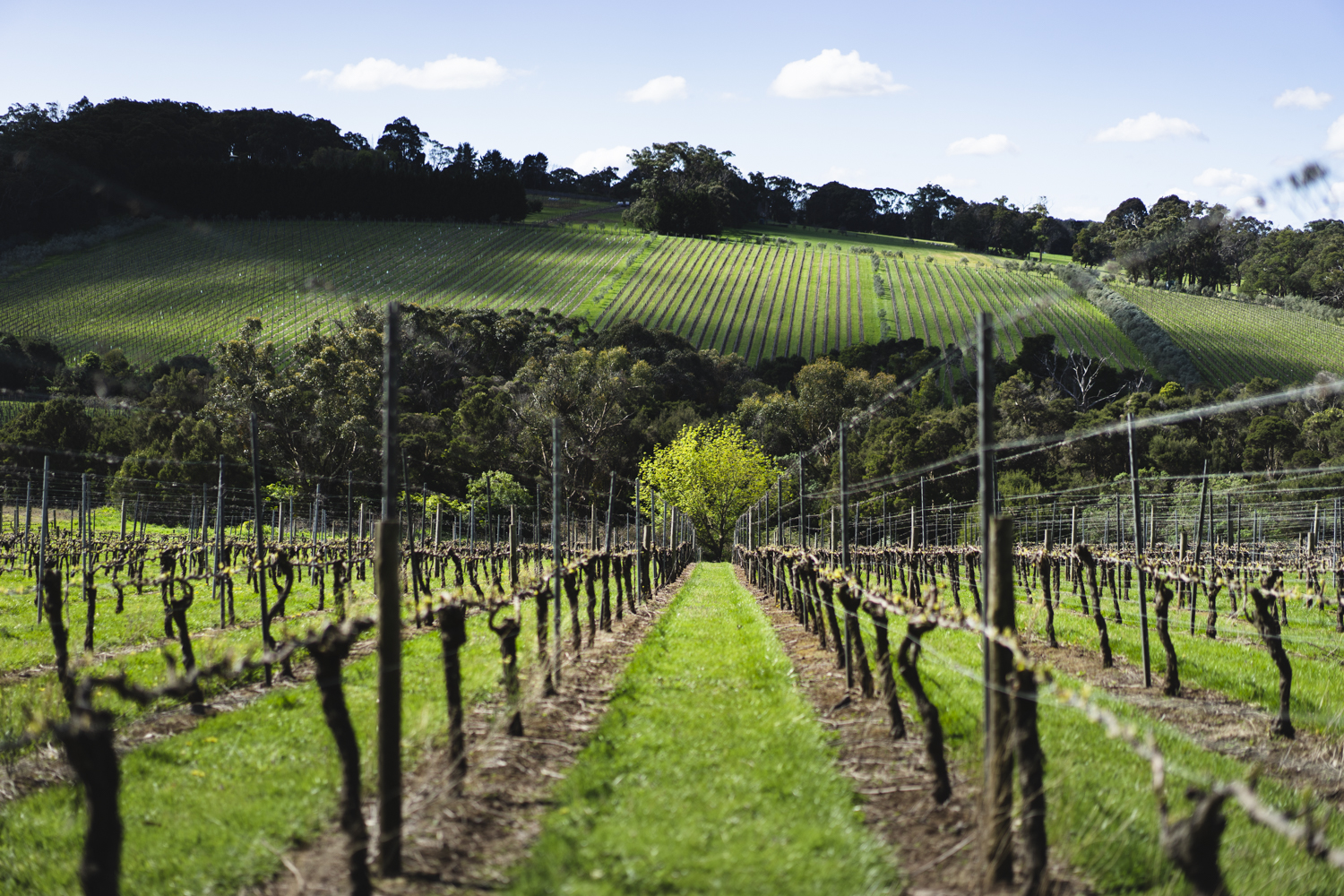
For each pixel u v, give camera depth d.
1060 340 64.44
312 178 99.50
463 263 114.56
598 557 17.08
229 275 75.19
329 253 100.56
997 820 5.67
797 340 98.25
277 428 51.84
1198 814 4.58
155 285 66.38
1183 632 16.83
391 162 122.12
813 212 181.38
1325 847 4.05
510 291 107.88
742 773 7.66
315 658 6.06
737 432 67.25
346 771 5.86
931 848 6.27
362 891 5.59
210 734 9.14
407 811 6.89
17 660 12.84
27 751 8.60
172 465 44.12
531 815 6.92
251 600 21.88
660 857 5.98
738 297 111.44
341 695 6.03
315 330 69.62
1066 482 46.84
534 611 19.02
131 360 58.12
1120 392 58.75
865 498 47.94
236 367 58.38
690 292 113.38
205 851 6.23
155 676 11.64
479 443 63.97
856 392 75.75
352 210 109.88
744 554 43.56
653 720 9.49
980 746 8.33
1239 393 53.09
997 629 5.92
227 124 84.25
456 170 135.75
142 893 5.62
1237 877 5.78
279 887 5.81
